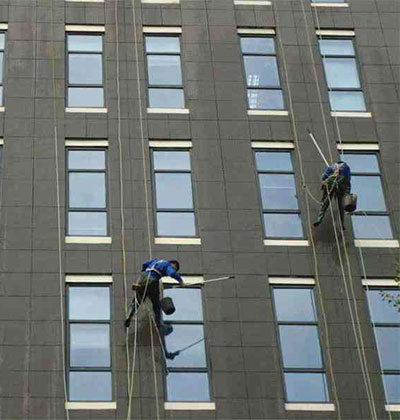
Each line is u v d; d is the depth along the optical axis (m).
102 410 22.52
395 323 24.50
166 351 23.52
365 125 27.67
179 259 24.83
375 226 26.08
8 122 26.56
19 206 25.17
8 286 23.94
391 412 23.09
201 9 29.31
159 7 29.20
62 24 28.58
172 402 22.84
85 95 27.45
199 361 23.47
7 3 28.84
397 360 23.94
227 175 26.31
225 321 24.00
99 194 25.80
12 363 22.86
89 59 28.16
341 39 29.48
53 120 26.73
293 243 25.42
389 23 29.80
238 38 29.03
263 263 24.97
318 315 24.41
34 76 27.48
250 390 23.08
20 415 22.23
